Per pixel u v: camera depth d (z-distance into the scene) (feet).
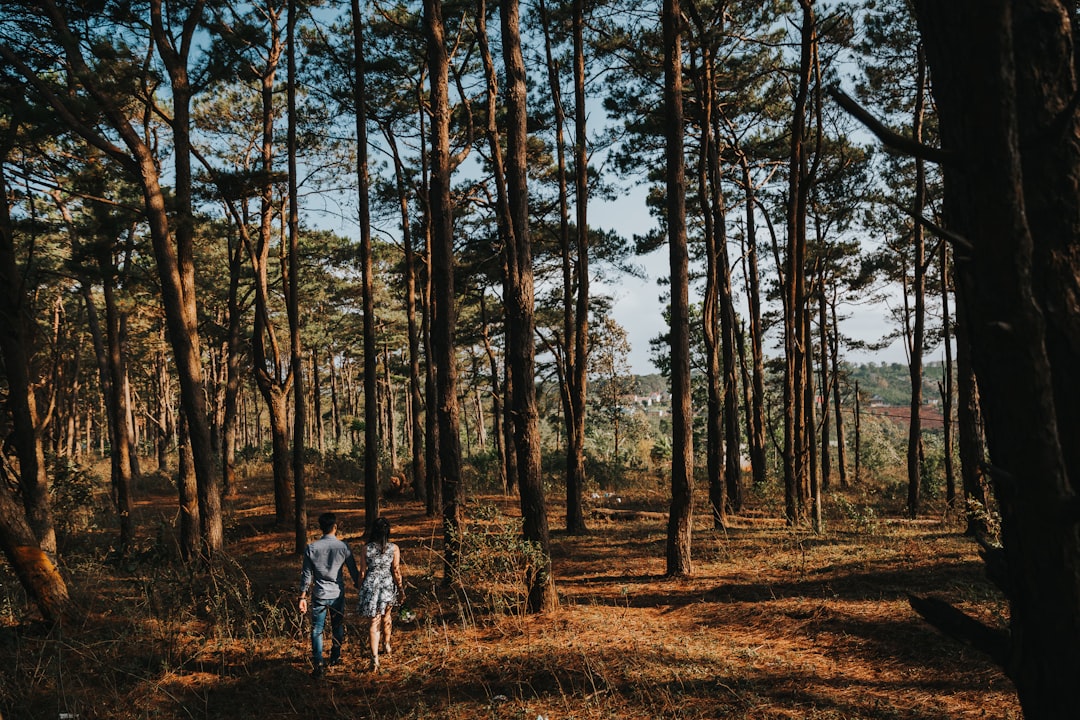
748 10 57.52
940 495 72.38
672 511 34.14
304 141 64.75
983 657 18.83
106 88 36.40
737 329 74.84
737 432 61.46
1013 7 5.62
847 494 80.43
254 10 58.90
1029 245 5.16
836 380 101.19
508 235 43.52
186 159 43.39
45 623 27.09
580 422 53.01
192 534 40.22
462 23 59.88
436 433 62.08
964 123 5.41
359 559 42.52
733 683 19.22
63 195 64.23
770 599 27.45
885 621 22.57
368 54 59.41
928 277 81.92
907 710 16.65
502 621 27.17
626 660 21.52
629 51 57.31
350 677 22.85
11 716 19.52
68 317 94.79
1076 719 5.26
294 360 46.16
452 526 32.45
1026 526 5.37
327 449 132.26
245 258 95.20
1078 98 4.97
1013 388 5.23
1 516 27.07
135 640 26.23
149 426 189.37
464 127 67.36
